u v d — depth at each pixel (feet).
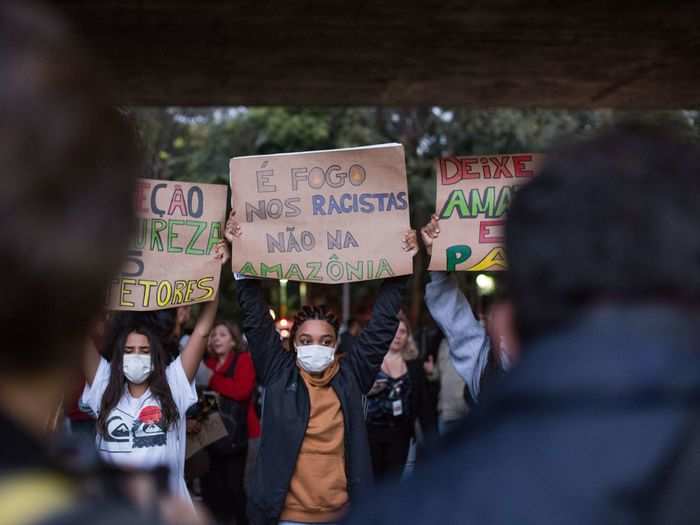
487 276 22.16
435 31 33.35
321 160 17.24
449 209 17.34
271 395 15.72
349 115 63.16
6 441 2.83
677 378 3.35
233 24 32.27
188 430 20.52
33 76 2.81
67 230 2.84
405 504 3.60
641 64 38.45
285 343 17.66
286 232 17.17
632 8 30.53
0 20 2.84
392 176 17.19
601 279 3.55
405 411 23.62
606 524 3.27
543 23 32.32
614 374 3.38
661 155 3.72
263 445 15.70
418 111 63.16
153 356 16.28
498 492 3.41
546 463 3.39
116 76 40.29
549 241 3.64
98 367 16.85
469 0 29.50
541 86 43.32
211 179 62.18
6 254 2.77
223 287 62.08
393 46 35.40
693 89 43.60
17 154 2.77
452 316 16.84
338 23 32.24
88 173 2.90
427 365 28.27
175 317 20.07
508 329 4.00
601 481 3.31
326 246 17.13
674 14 31.12
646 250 3.52
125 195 3.02
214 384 24.94
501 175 17.34
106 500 2.84
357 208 17.19
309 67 38.93
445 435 3.81
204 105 47.80
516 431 3.51
